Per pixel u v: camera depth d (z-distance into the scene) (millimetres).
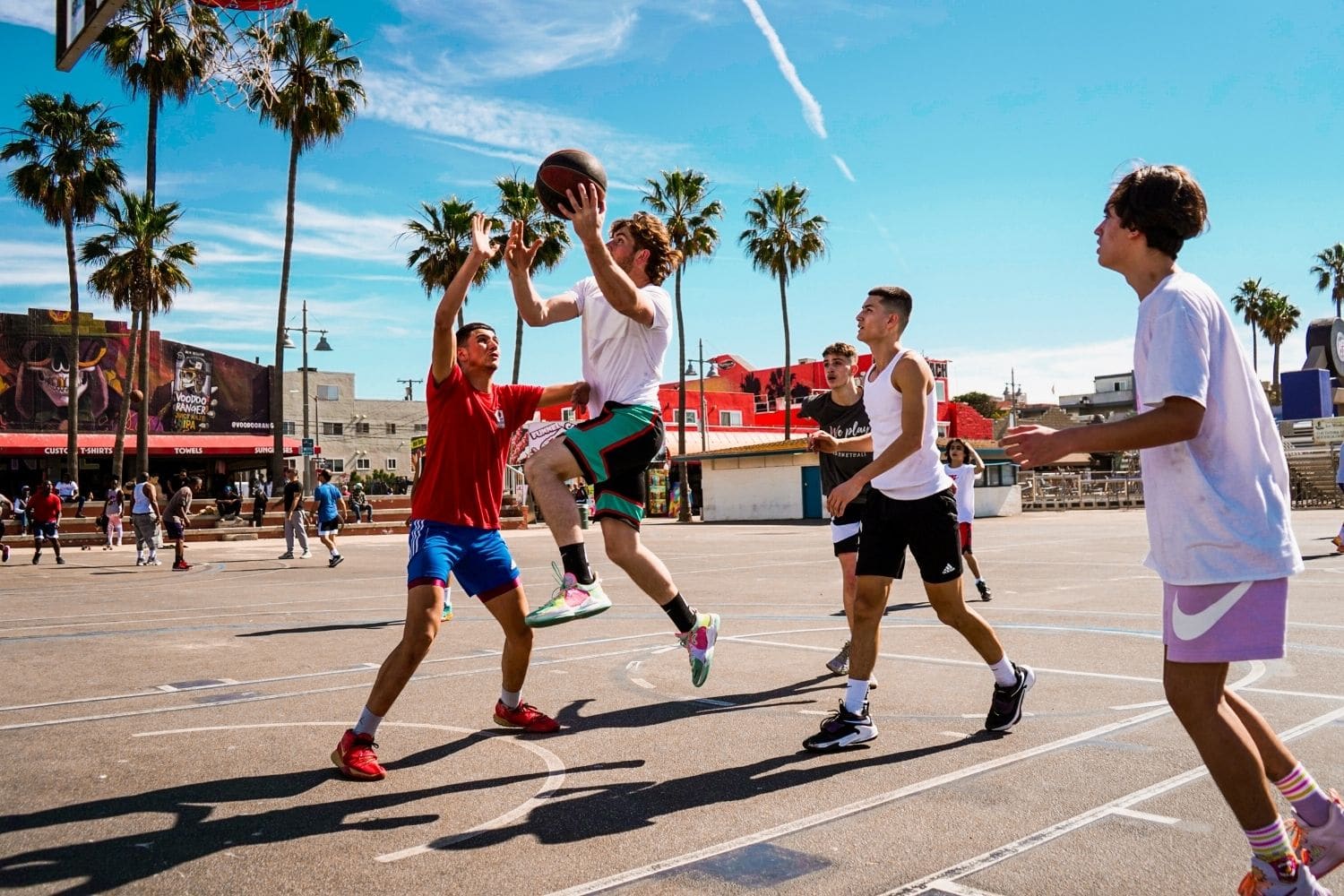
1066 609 9516
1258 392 2654
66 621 9867
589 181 3889
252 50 12273
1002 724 4652
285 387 65188
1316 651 6730
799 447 36500
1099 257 2902
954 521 4582
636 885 2908
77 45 8961
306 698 5730
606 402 4254
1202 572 2551
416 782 3984
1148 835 3270
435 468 4426
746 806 3633
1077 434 2572
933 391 4656
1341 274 60906
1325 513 32344
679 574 14633
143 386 32688
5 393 46469
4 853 3203
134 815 3580
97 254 32875
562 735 4758
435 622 4188
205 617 10102
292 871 3039
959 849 3164
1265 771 2709
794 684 6004
